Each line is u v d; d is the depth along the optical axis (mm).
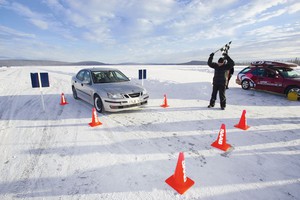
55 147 3334
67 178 2471
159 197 2137
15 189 2277
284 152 3170
